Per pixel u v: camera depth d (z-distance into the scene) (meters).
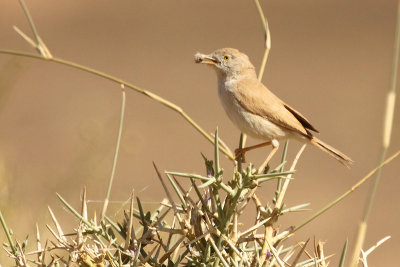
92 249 6.74
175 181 6.98
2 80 15.20
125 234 7.00
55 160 26.58
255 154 29.11
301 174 28.55
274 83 39.03
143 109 34.53
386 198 26.88
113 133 15.62
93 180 14.13
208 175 7.14
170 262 6.86
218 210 6.88
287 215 24.42
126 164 27.70
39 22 46.56
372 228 24.45
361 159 30.00
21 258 6.62
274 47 44.94
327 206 7.02
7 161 13.34
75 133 27.33
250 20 50.00
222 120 33.91
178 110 8.66
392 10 51.00
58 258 6.96
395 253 22.91
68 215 12.91
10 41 42.59
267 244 6.81
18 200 12.28
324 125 33.47
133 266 6.47
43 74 37.94
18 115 32.19
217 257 6.58
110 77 8.52
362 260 6.85
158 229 6.87
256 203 7.09
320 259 6.86
